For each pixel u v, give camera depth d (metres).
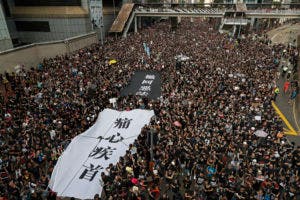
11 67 28.02
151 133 12.72
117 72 26.86
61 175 11.84
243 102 20.23
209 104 19.73
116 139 14.39
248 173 12.84
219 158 13.81
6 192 11.85
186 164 13.96
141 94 23.73
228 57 31.02
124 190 11.70
